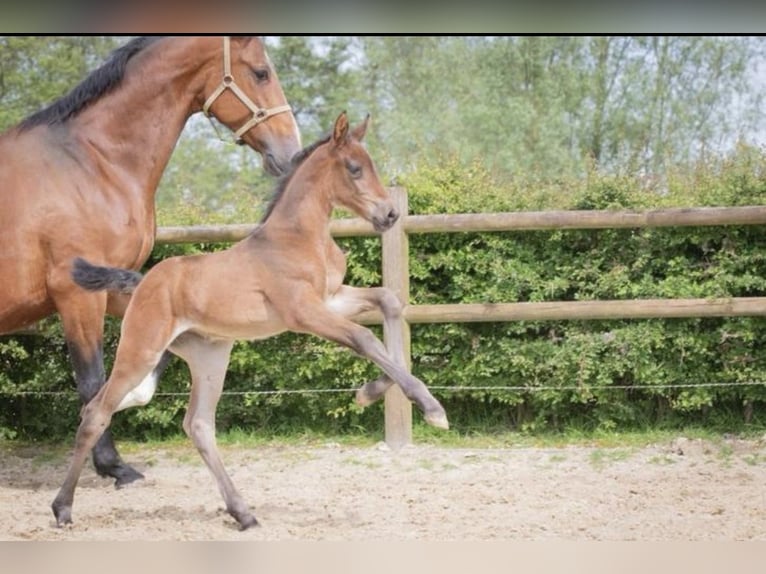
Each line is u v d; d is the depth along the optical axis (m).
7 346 6.98
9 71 15.96
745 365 6.57
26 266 5.38
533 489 5.32
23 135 5.55
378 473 5.89
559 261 6.77
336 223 6.69
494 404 7.03
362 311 4.65
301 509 5.02
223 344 4.68
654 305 6.39
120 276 4.53
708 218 6.33
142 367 4.43
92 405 4.56
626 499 5.02
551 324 6.75
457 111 17.86
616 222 6.43
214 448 4.63
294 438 7.00
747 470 5.70
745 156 7.08
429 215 6.61
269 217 4.54
